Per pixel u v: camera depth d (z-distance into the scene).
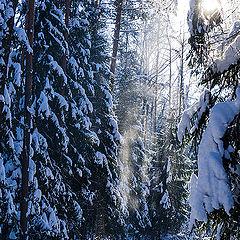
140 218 16.17
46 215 8.96
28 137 7.96
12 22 6.33
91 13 13.91
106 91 13.04
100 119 13.07
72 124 11.44
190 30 4.98
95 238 12.20
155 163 18.80
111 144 12.71
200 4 4.80
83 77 11.83
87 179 11.66
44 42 9.84
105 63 15.41
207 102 4.48
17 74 7.64
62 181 10.16
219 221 4.04
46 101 9.05
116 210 12.81
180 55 10.30
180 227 18.02
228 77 4.34
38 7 9.92
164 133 17.64
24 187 7.82
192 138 4.80
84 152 11.98
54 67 9.67
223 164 3.64
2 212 6.86
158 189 17.67
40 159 9.40
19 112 9.06
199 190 3.62
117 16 15.76
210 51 4.79
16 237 7.66
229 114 3.79
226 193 3.44
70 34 12.05
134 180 16.23
